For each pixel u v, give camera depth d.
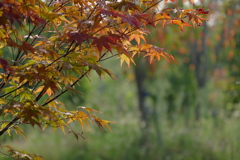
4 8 2.83
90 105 15.30
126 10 3.23
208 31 16.66
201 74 18.83
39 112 3.01
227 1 14.86
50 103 3.72
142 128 15.66
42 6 3.05
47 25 3.27
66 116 3.63
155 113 18.25
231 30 14.99
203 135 15.07
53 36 3.33
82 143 13.52
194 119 18.64
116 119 18.70
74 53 3.21
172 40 15.52
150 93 19.53
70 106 11.50
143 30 3.36
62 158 12.53
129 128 15.71
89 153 13.24
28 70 3.13
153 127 16.83
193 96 18.86
